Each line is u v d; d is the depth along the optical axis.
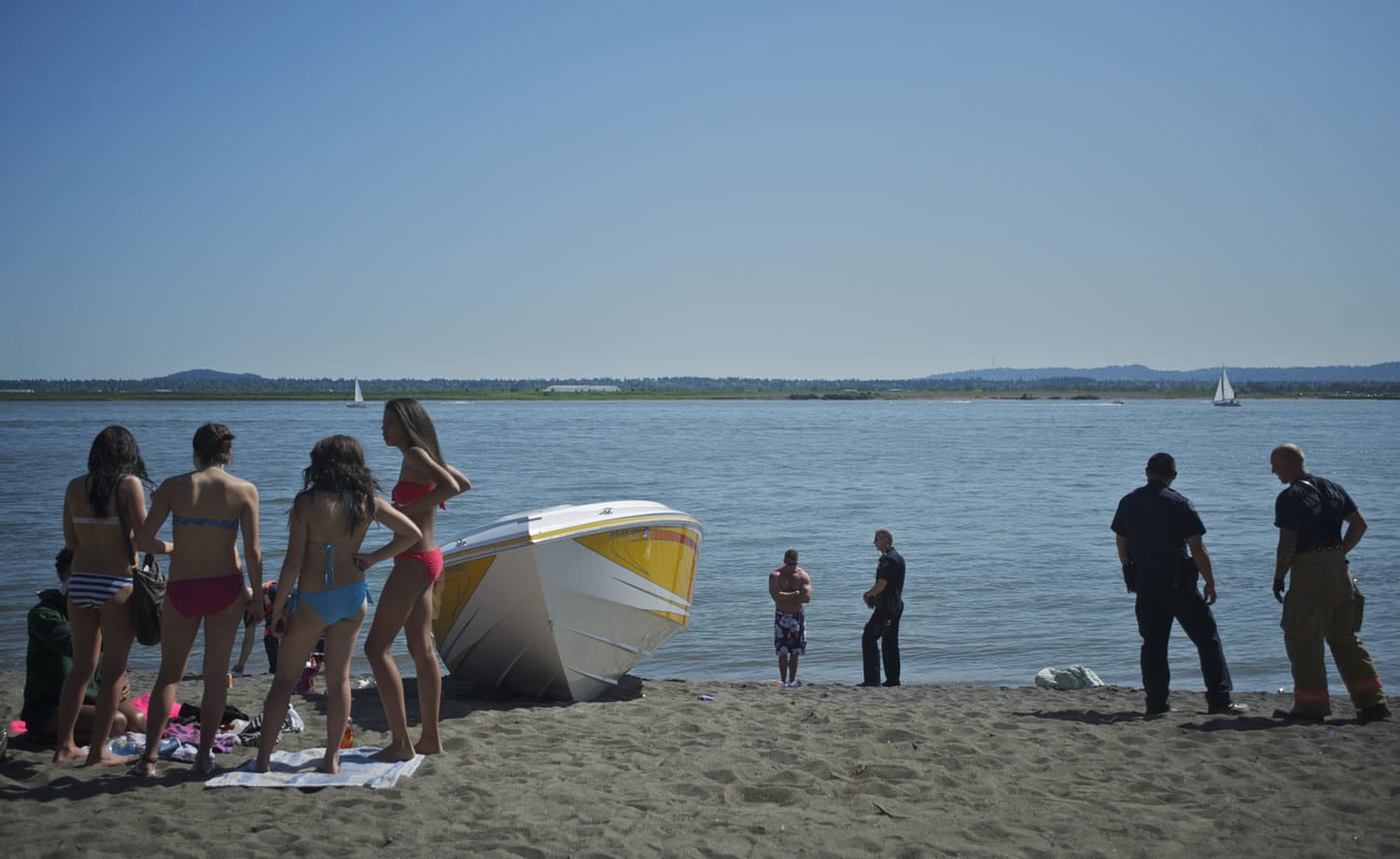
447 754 6.20
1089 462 54.09
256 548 5.62
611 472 46.59
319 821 4.93
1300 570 7.32
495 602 8.45
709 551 22.39
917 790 5.69
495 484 39.75
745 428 107.25
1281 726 7.16
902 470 48.41
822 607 16.39
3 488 33.91
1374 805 5.43
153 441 67.31
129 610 5.68
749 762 6.20
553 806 5.24
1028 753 6.51
